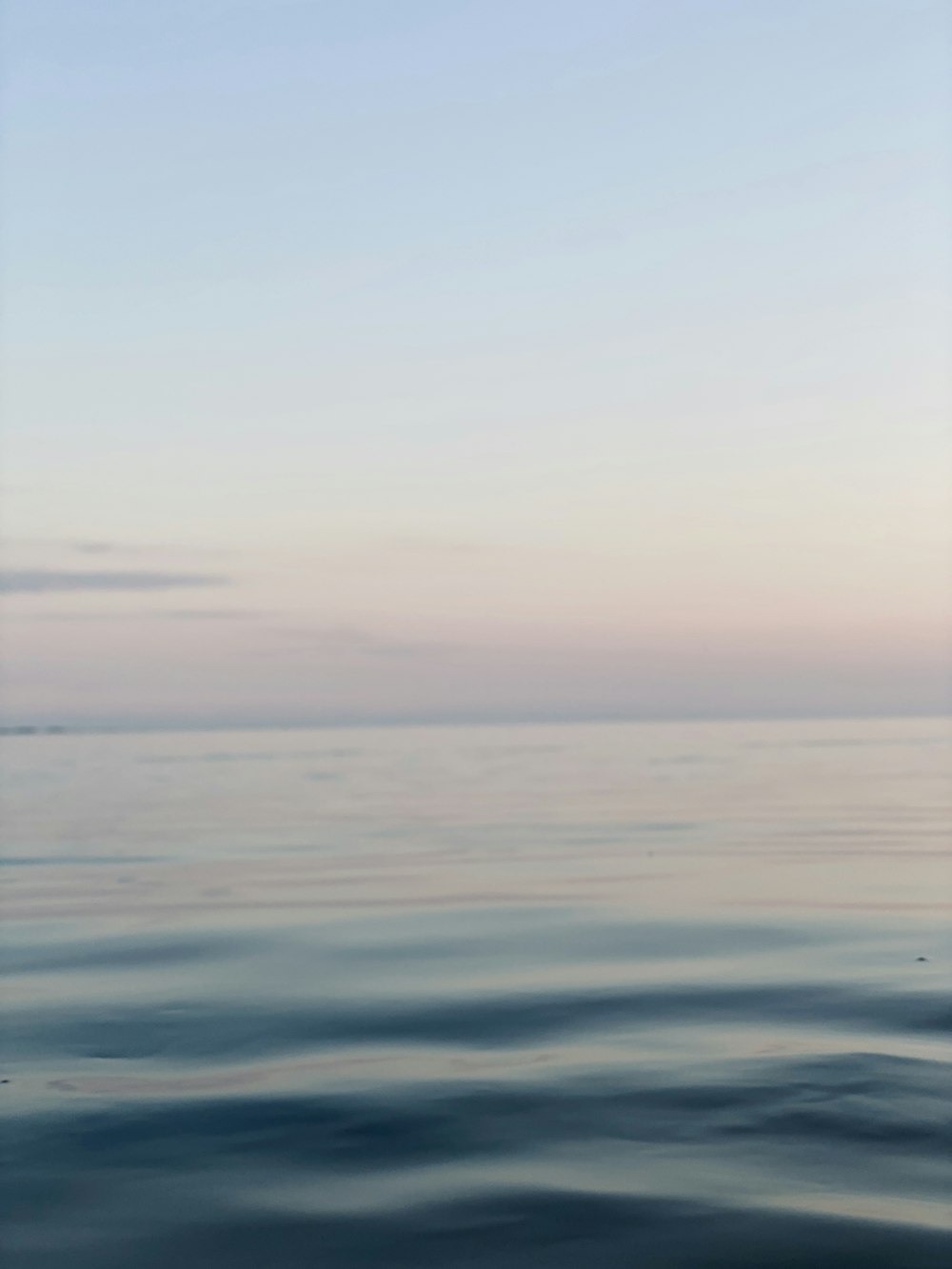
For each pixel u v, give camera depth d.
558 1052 8.81
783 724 166.62
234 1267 5.37
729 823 26.69
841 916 14.53
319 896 16.72
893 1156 6.55
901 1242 5.46
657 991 10.66
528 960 12.20
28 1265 5.42
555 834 24.84
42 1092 8.01
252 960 12.38
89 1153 6.84
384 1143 6.92
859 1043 8.83
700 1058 8.54
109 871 19.70
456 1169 6.48
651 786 40.25
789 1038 9.03
